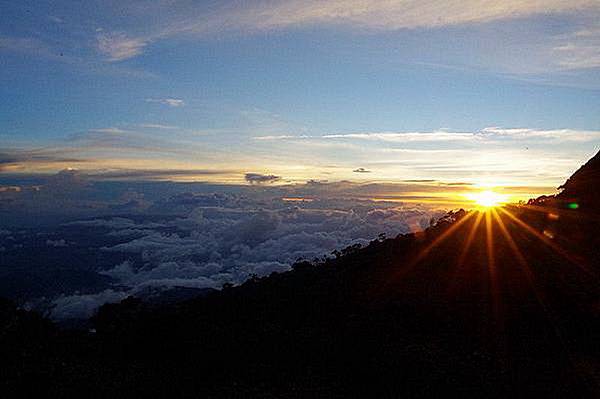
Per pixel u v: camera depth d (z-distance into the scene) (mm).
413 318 22906
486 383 15969
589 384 15367
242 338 22391
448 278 27422
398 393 15945
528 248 29578
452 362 17781
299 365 18906
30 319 26438
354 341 20844
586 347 17844
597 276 23469
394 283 28672
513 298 22797
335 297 28297
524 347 18438
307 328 23422
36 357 20984
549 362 17062
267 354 20328
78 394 17094
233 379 18062
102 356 22406
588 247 27766
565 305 21109
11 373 18672
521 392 15211
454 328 21078
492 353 18281
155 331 25297
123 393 17172
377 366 17984
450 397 15414
